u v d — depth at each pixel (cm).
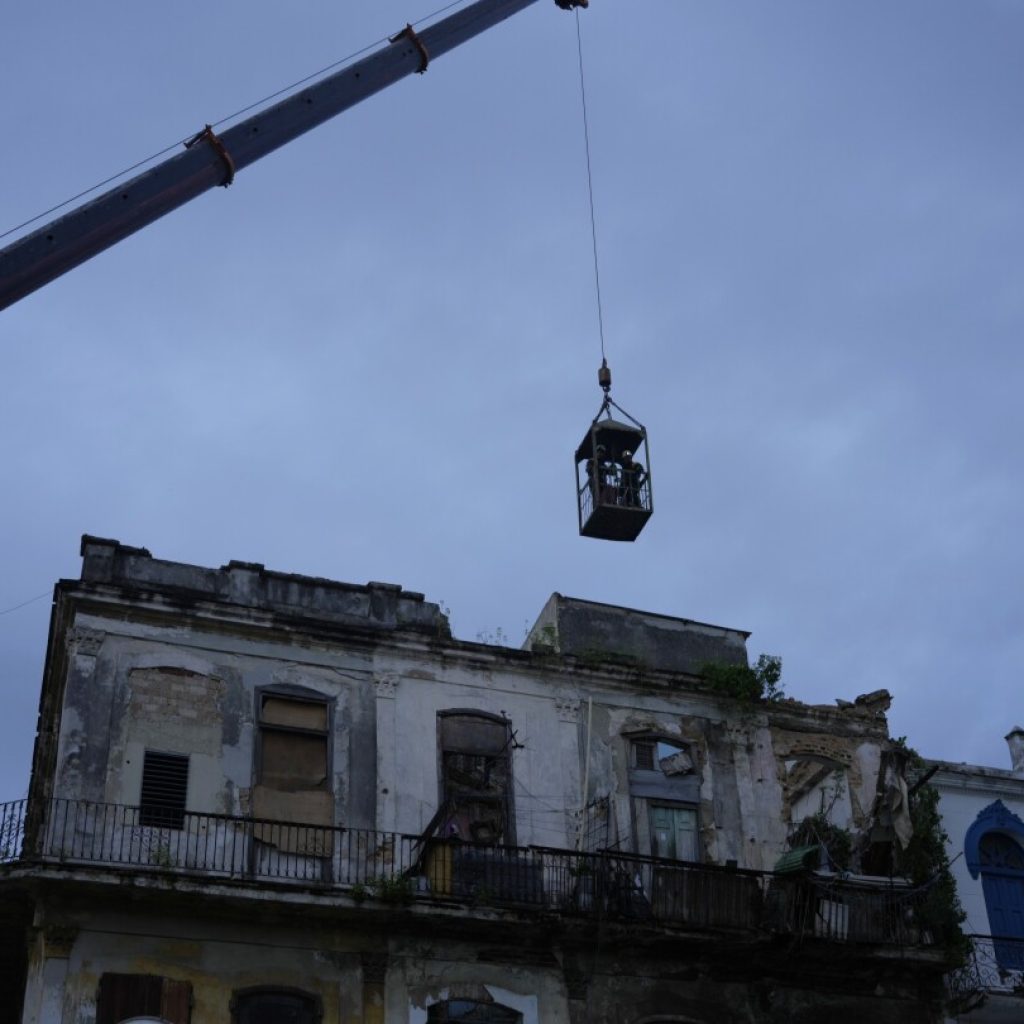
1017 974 2948
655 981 2658
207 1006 2356
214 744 2592
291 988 2420
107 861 2383
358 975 2475
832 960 2767
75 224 1770
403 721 2750
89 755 2495
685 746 2972
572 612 3036
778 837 2955
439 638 2838
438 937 2545
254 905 2409
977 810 3153
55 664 2678
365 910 2458
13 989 2581
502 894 2609
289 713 2680
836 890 2786
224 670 2658
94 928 2342
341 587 2836
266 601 2758
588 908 2625
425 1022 2477
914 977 2853
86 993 2294
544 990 2575
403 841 2622
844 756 3089
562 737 2867
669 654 3088
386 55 2164
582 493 2784
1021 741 3388
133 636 2616
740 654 3169
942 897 2908
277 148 2031
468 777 2762
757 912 2741
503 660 2883
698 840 2888
